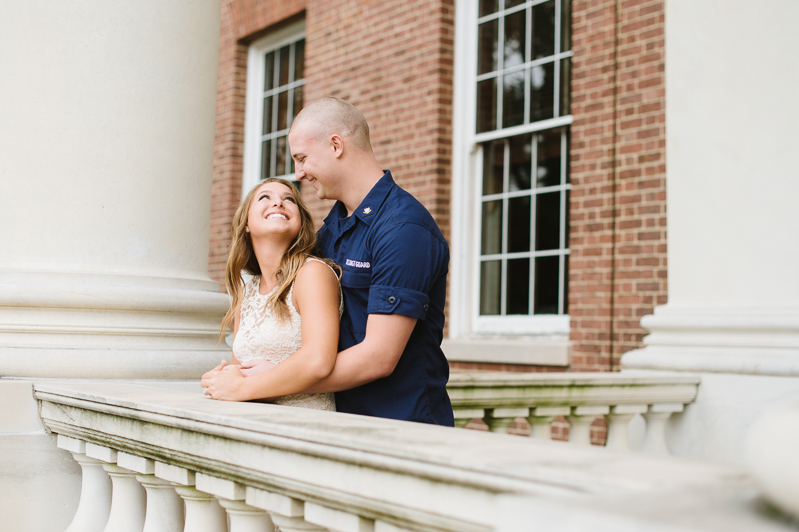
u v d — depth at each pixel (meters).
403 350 2.01
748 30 3.95
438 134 6.58
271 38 9.10
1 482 2.32
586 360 5.30
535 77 6.14
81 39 2.74
